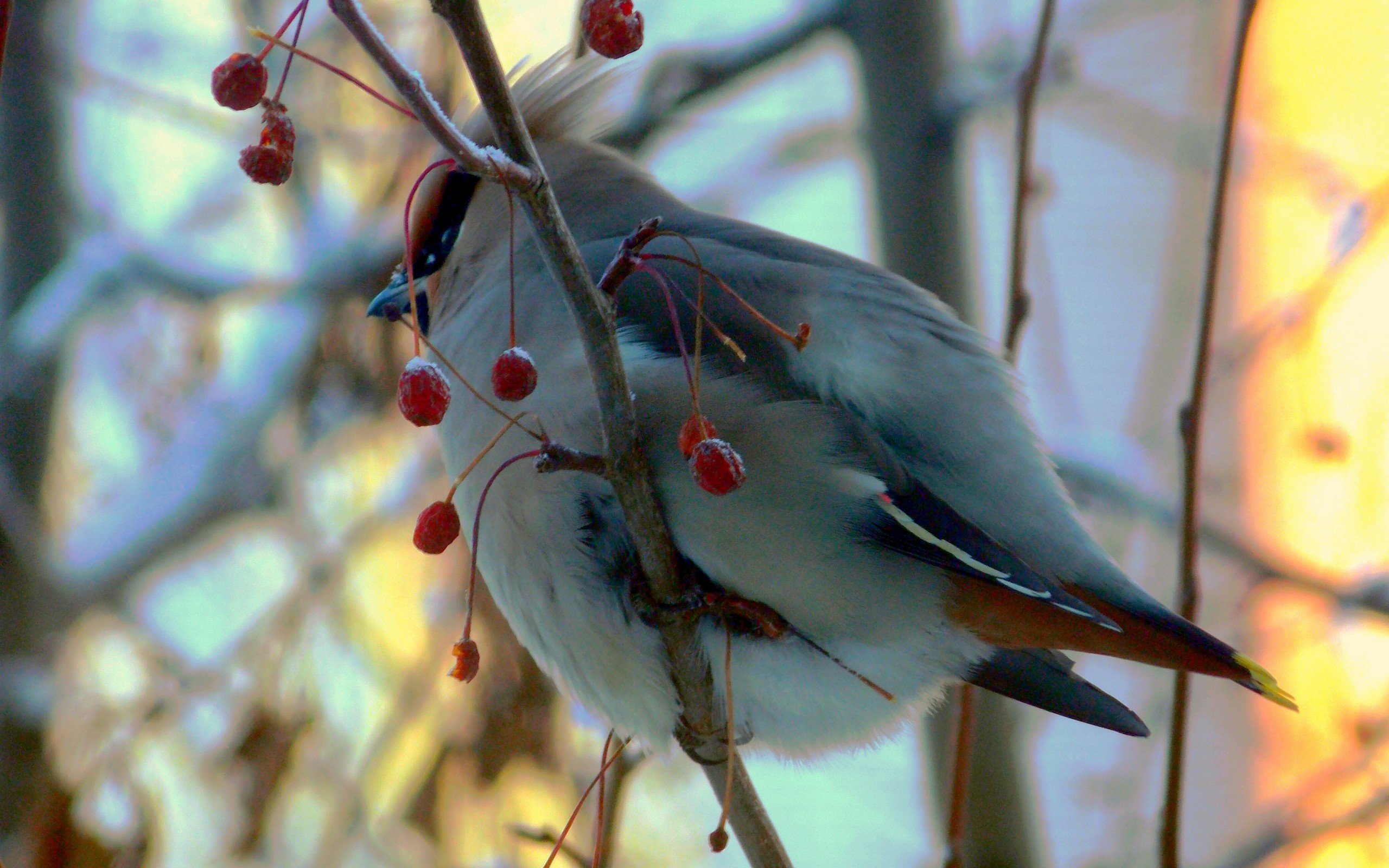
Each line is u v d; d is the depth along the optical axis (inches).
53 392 496.7
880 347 249.4
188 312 483.8
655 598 239.3
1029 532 249.3
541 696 358.0
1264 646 476.1
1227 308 565.3
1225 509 499.5
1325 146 567.8
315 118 464.4
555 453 212.8
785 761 275.3
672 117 487.8
